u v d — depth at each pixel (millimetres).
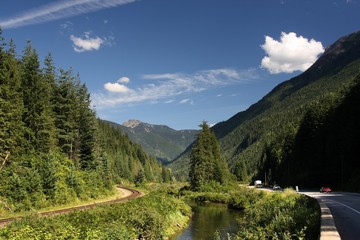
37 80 49125
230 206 58906
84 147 66938
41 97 48969
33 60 49188
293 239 12703
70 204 38719
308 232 12164
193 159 86938
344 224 13711
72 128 62438
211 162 87375
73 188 43312
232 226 35781
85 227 18812
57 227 17516
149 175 176875
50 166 38750
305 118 91125
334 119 73312
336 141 72500
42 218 18609
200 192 80562
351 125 63688
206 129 88875
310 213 16375
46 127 48438
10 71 42594
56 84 60438
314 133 85312
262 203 36719
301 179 85375
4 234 15414
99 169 67312
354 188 53250
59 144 61094
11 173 34594
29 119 46781
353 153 63156
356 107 63531
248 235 17672
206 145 87938
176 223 35594
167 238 28859
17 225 16984
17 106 41875
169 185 115375
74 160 61875
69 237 17109
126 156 164250
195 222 39281
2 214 28359
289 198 30156
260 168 153875
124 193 64125
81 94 74000
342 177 64938
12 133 38969
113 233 20109
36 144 46594
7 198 30922
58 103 58969
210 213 49094
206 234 31141
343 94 78938
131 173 149875
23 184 33344
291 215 17234
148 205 33875
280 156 121562
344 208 20891
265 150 151750
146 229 25609
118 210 25953
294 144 98062
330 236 8047
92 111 75812
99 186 53750
